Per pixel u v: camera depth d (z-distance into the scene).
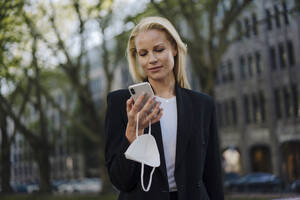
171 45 2.06
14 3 12.95
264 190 23.38
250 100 31.92
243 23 31.12
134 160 1.77
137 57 2.15
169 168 1.99
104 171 19.31
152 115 1.73
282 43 29.62
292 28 28.88
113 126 1.99
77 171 52.81
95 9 16.09
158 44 1.92
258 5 30.11
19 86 19.69
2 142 22.50
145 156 1.72
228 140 33.44
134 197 1.91
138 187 1.92
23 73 18.55
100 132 19.59
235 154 32.91
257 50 31.23
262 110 31.05
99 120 20.42
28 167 54.53
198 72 14.59
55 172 56.03
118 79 38.34
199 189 1.99
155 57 1.93
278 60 29.94
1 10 12.19
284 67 29.61
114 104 2.01
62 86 28.45
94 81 50.38
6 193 21.69
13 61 16.22
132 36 2.11
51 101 19.58
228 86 33.66
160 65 1.94
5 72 16.42
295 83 28.84
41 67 18.08
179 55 2.08
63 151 55.47
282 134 29.42
